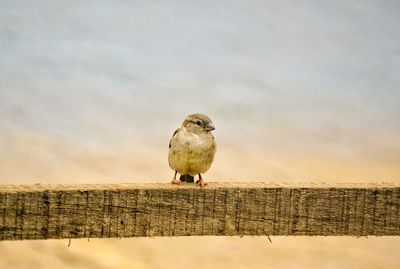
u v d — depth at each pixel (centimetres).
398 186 419
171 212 404
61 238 393
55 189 391
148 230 403
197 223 407
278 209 413
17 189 390
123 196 398
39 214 389
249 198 411
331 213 416
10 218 386
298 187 413
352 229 416
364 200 416
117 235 398
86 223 395
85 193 394
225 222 410
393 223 419
